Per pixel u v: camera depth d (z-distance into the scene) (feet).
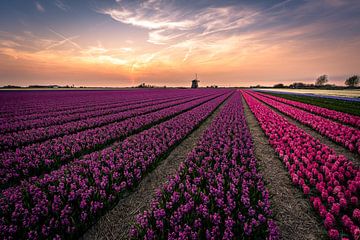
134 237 11.93
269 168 22.39
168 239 10.79
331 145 29.76
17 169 20.27
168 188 16.15
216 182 17.16
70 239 12.07
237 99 124.16
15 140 30.68
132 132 38.86
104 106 81.10
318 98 116.16
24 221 11.98
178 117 52.26
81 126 41.45
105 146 31.07
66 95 160.86
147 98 129.39
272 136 32.32
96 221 14.06
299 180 17.67
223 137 32.04
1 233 11.41
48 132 36.06
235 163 21.03
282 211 14.90
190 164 21.48
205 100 111.04
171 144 29.40
